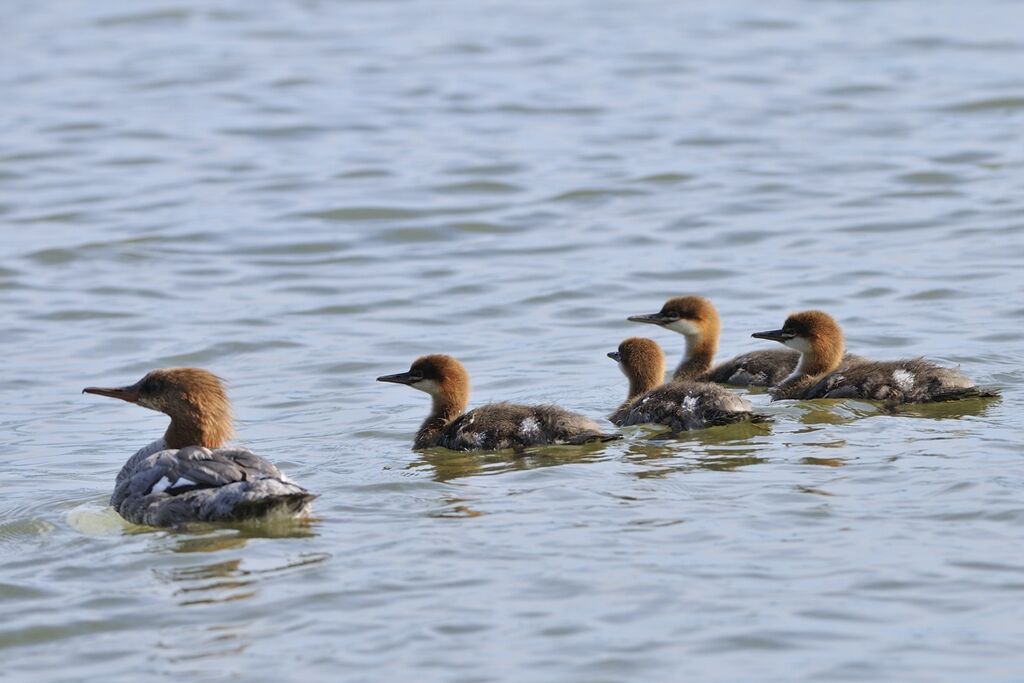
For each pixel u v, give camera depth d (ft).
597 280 72.18
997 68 112.98
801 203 83.92
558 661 31.32
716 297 69.21
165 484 41.47
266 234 81.05
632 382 55.57
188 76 118.42
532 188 88.48
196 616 34.09
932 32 126.00
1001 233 76.59
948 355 58.34
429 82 115.24
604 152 95.50
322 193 88.43
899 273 70.79
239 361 62.34
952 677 30.17
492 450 48.26
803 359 56.95
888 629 32.17
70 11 144.56
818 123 100.73
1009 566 35.12
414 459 47.73
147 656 32.37
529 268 74.49
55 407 56.44
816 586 34.32
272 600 34.65
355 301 70.13
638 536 37.81
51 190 89.86
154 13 143.02
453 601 34.22
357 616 33.68
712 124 101.35
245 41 131.34
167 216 84.48
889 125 99.45
